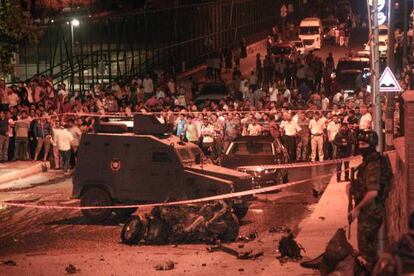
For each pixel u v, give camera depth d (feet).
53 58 276.82
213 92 258.37
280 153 148.97
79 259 92.53
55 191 149.18
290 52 343.05
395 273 48.14
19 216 124.26
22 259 93.20
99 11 323.57
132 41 300.40
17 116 184.34
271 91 247.09
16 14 176.04
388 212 74.84
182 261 89.71
